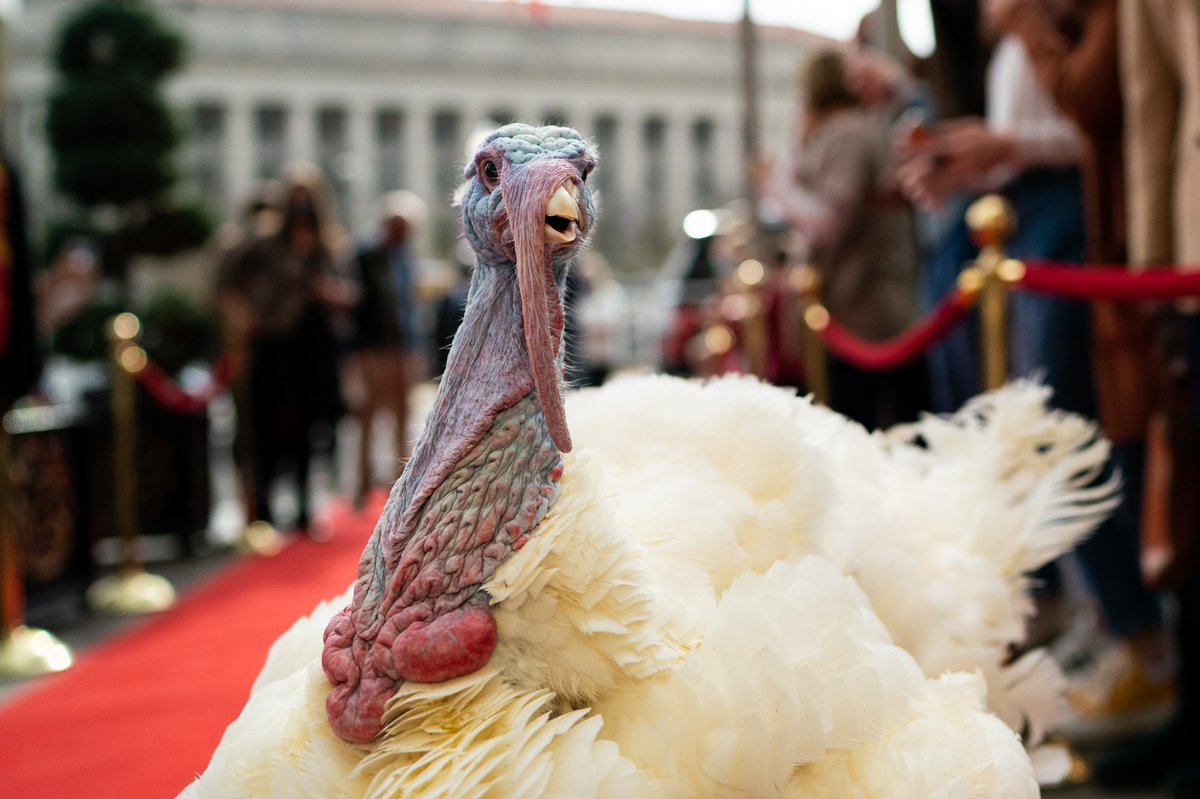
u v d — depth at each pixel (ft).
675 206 199.62
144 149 70.03
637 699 6.37
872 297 20.70
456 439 6.23
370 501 34.37
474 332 6.32
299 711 6.77
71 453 22.18
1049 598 18.19
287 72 190.29
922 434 10.73
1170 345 13.53
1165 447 13.48
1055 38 14.64
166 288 63.67
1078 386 15.17
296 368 28.78
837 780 6.66
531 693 6.17
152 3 72.54
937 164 15.71
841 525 8.32
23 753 13.94
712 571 7.29
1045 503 9.77
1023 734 13.89
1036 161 15.61
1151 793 12.96
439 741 6.11
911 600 8.56
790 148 22.38
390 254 34.24
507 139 6.07
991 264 13.80
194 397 27.73
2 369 18.53
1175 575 13.28
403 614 6.15
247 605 21.99
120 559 25.23
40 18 162.40
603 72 198.18
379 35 193.36
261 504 29.14
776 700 6.34
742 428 8.11
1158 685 14.64
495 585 6.12
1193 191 12.59
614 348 44.19
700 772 6.21
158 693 16.29
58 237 69.41
